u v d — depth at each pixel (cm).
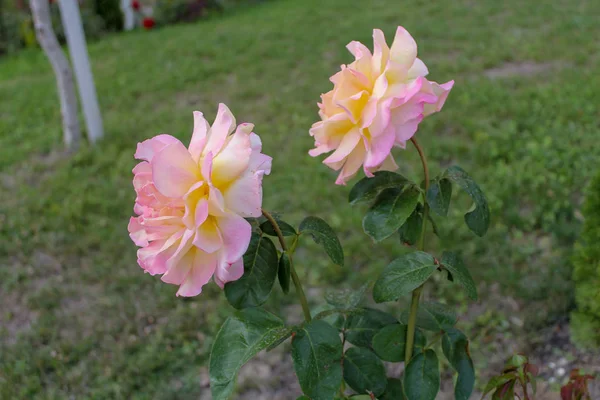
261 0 486
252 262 48
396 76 45
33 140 227
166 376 110
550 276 120
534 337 108
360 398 59
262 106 236
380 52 45
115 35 423
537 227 140
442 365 104
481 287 121
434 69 256
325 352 45
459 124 195
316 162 182
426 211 53
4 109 267
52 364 115
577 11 328
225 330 46
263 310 47
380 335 53
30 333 124
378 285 48
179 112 240
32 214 169
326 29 347
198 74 286
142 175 43
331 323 60
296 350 45
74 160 200
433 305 58
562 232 133
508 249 131
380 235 49
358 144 46
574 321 99
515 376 54
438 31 312
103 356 116
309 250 140
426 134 192
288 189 168
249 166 42
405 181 51
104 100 262
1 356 118
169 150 41
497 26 316
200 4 444
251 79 274
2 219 168
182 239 40
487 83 229
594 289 95
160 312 126
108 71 309
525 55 260
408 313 58
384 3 401
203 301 128
